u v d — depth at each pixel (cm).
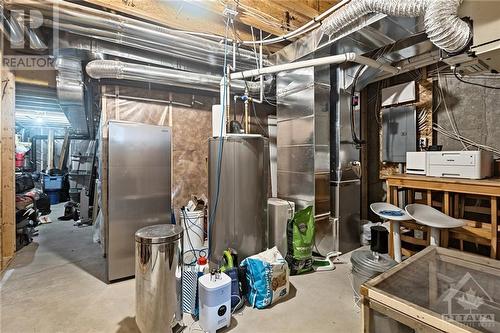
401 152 378
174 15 253
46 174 796
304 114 340
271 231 313
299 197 349
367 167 433
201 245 338
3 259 308
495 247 226
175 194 373
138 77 300
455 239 276
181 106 379
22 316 208
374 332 116
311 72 329
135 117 343
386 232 264
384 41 255
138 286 182
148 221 292
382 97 404
